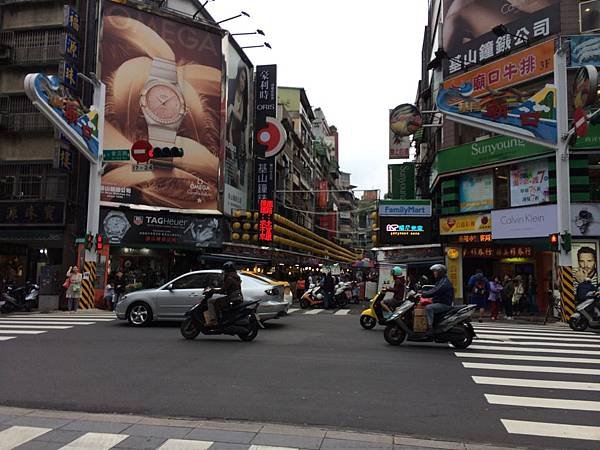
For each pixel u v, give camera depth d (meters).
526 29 20.19
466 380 6.78
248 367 7.46
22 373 7.03
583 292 14.80
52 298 18.69
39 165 22.94
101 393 5.97
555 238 16.06
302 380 6.66
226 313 10.07
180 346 9.37
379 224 25.53
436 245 23.28
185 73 25.39
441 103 18.25
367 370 7.34
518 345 10.12
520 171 20.19
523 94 17.20
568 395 6.04
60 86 16.58
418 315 9.54
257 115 30.30
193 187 24.97
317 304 21.23
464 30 22.69
